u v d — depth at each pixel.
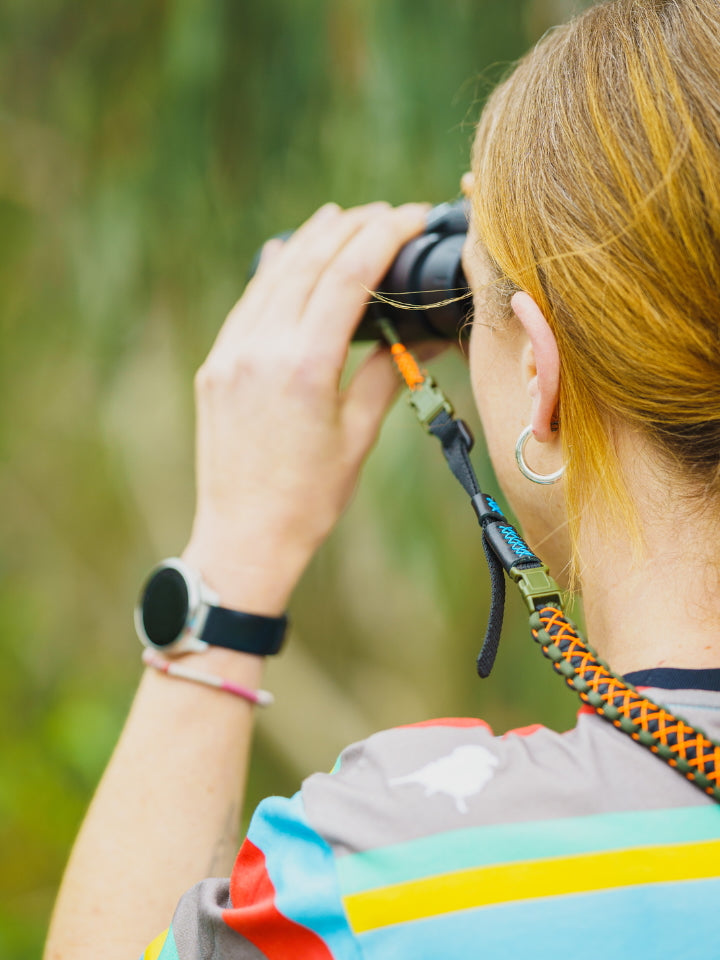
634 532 1.08
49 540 5.81
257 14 3.08
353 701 5.17
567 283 1.06
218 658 1.57
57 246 4.10
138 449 5.13
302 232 1.74
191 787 1.51
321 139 3.13
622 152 1.05
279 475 1.64
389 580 4.45
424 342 1.72
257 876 1.05
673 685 1.01
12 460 5.34
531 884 0.93
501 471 1.29
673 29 1.07
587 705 1.05
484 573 3.62
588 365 1.07
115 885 1.42
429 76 2.90
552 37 1.22
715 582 1.04
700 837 0.94
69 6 3.44
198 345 3.62
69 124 3.55
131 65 3.36
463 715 3.75
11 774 4.68
